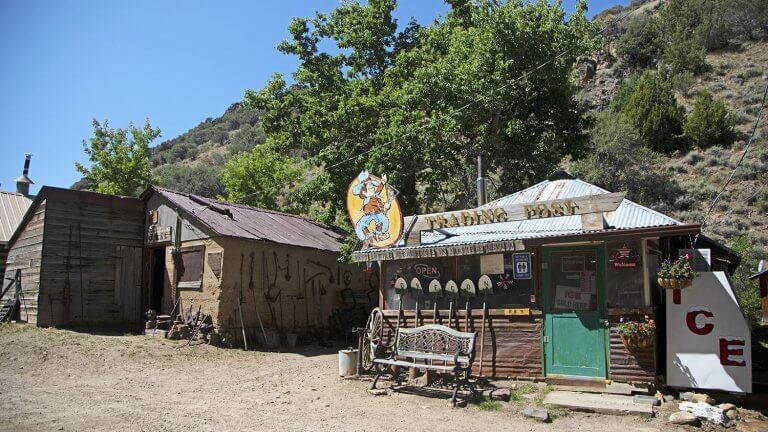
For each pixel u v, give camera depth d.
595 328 9.17
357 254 11.46
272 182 31.38
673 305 8.95
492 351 10.05
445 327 9.41
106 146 33.03
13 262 17.45
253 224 17.36
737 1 48.88
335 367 12.36
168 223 17.05
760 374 10.71
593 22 20.31
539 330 9.70
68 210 16.38
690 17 51.53
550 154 20.14
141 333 15.75
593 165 31.11
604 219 9.83
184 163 72.06
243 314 15.25
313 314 17.58
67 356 11.96
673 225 8.49
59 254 15.99
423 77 19.09
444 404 8.58
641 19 54.28
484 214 10.48
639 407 7.96
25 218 16.91
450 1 23.97
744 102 37.38
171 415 7.62
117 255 17.30
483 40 19.20
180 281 16.28
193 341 14.47
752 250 21.39
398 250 10.94
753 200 27.69
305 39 23.27
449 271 10.84
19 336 13.59
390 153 18.75
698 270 9.66
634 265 9.05
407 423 7.47
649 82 38.09
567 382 9.20
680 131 36.41
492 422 7.60
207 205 17.42
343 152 20.42
